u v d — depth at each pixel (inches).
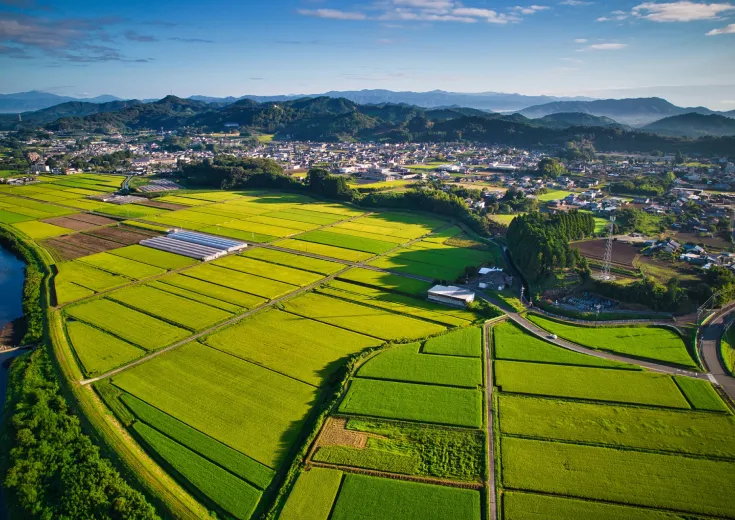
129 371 4365.2
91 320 5428.2
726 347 4584.2
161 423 3646.7
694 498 2874.0
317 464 3213.6
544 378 4128.9
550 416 3634.4
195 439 3479.3
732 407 3681.1
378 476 3110.2
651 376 4119.1
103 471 3176.7
